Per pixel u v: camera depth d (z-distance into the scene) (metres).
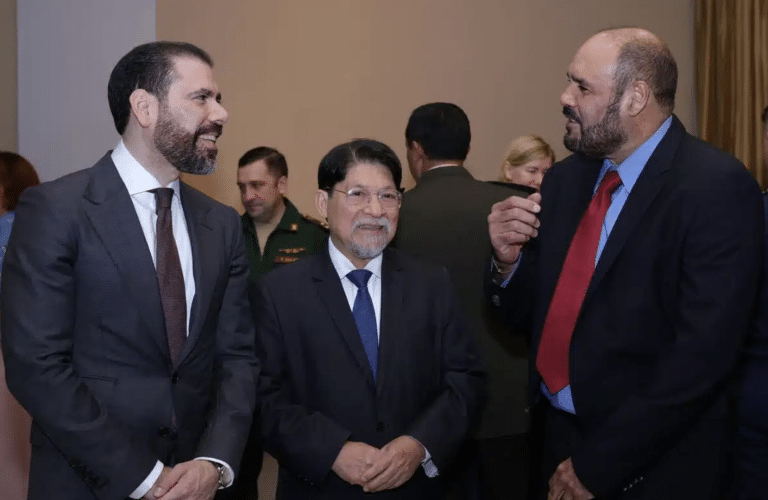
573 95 1.87
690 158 1.80
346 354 2.02
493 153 5.10
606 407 1.82
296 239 3.86
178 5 4.33
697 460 1.78
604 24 5.32
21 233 1.73
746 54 5.03
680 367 1.70
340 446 1.93
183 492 1.70
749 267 1.72
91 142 4.25
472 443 2.41
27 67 4.26
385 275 2.13
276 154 3.90
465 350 2.16
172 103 1.78
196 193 2.00
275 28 4.59
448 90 4.98
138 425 1.73
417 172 2.76
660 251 1.78
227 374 1.92
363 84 4.80
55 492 1.72
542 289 1.99
